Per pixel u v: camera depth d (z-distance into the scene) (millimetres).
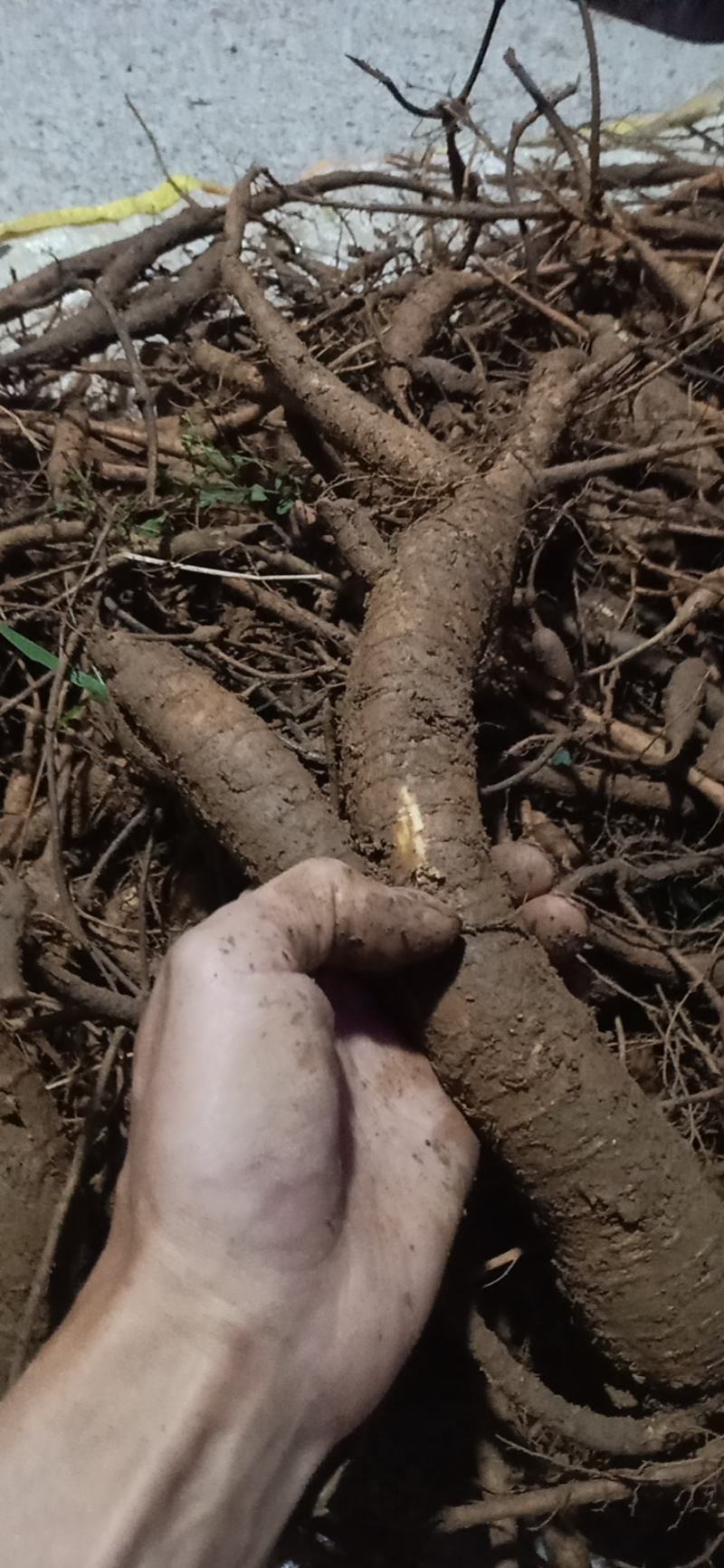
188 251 594
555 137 607
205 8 714
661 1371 334
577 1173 319
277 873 350
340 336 503
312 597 469
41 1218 343
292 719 436
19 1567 225
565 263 510
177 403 526
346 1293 283
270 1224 264
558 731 421
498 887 330
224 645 453
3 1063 347
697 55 695
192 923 420
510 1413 362
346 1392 281
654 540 456
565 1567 374
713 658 453
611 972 425
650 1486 350
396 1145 316
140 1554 236
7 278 654
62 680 398
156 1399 250
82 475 456
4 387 530
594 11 711
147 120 698
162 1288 259
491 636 375
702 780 419
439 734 344
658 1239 323
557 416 411
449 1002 317
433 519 379
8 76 696
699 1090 411
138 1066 277
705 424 444
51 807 386
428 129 682
